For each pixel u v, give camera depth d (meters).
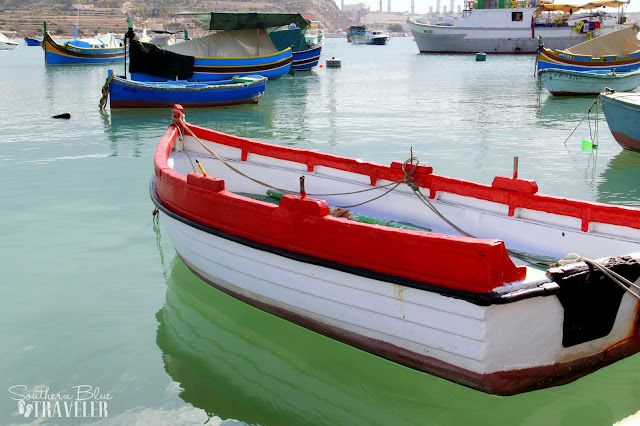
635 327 5.39
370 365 5.88
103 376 5.65
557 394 5.39
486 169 13.06
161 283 7.58
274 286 6.17
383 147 15.62
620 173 12.74
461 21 70.62
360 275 5.24
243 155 9.48
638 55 30.39
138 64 27.92
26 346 6.11
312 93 29.88
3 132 18.36
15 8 198.50
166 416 5.10
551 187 11.67
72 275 7.73
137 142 16.77
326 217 5.46
